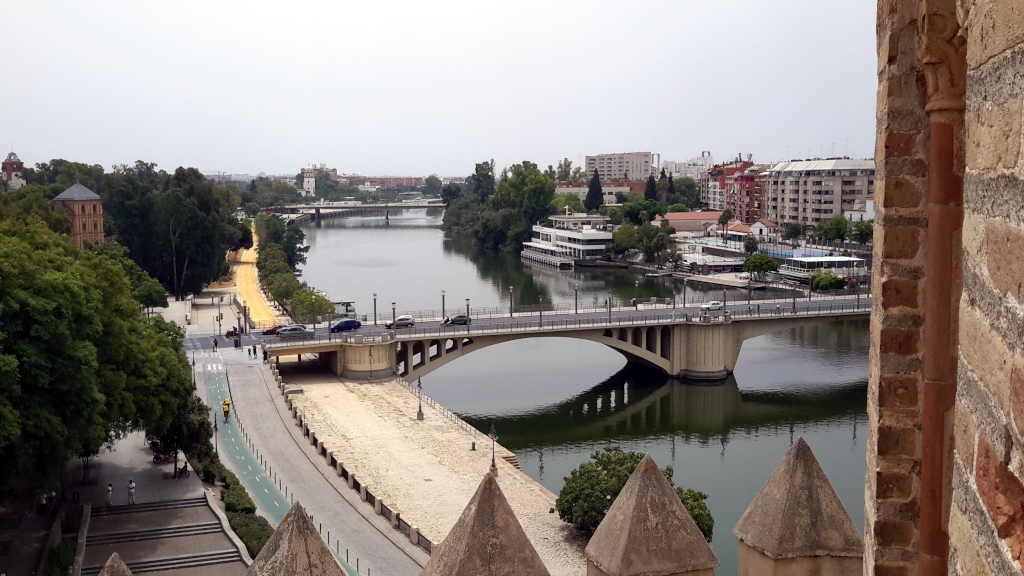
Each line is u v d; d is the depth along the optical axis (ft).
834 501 88.69
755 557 89.40
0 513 194.29
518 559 101.04
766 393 390.42
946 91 34.24
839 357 451.53
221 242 584.81
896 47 38.42
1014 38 18.29
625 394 391.24
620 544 101.60
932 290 36.19
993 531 18.83
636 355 417.08
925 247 38.65
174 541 190.49
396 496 242.17
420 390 353.31
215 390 323.78
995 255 19.43
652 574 100.27
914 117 38.37
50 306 175.32
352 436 296.10
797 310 439.63
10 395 169.78
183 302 524.52
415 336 385.91
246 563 180.96
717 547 222.69
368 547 203.31
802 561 87.30
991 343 19.52
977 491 20.08
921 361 39.22
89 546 185.88
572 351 476.95
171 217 530.27
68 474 190.70
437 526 221.25
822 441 319.47
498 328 401.08
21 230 226.79
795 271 650.02
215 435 279.69
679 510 104.01
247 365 355.36
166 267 541.75
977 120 20.67
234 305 517.14
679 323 411.34
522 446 321.11
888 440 39.81
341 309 539.29
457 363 449.06
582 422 350.23
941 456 37.01
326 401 340.18
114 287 226.99
